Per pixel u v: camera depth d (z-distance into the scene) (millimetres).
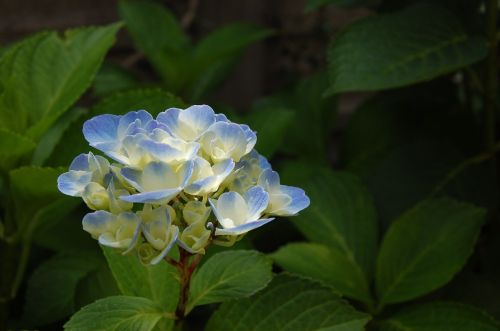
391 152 933
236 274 680
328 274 812
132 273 689
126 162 606
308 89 1130
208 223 612
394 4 966
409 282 810
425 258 812
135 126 616
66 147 783
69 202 804
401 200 916
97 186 616
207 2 1644
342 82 833
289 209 630
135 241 596
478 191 920
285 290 692
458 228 814
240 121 872
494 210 918
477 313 774
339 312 689
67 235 890
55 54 833
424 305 791
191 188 604
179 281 674
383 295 814
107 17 1615
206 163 611
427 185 921
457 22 870
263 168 651
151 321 653
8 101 792
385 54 844
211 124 631
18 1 1602
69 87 815
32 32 1610
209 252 771
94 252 840
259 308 692
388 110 1023
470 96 1003
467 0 933
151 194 591
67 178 619
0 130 760
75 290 744
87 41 839
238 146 623
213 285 678
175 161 606
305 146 1104
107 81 1150
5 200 915
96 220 608
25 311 817
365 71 836
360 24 861
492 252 911
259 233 927
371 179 927
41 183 770
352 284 814
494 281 871
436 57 846
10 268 823
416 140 938
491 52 916
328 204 866
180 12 1647
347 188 870
